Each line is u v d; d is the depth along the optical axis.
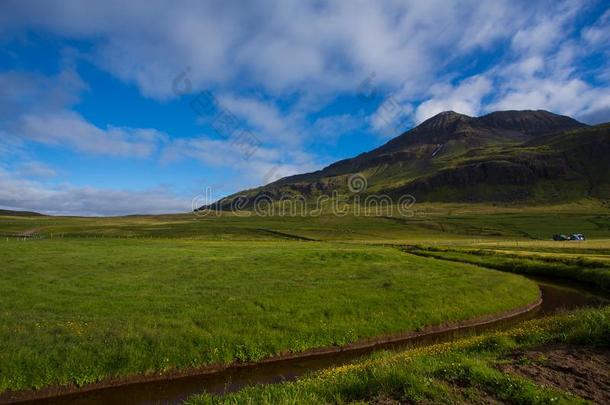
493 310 35.16
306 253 58.53
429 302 33.44
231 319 26.05
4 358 18.97
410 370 13.10
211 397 13.79
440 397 11.12
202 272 40.81
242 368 22.05
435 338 28.44
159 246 67.94
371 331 27.61
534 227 189.38
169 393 18.91
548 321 23.02
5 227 164.00
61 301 27.77
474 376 12.39
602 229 175.62
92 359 20.08
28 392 18.14
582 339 16.77
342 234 171.25
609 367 13.55
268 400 11.98
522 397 10.90
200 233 159.38
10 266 40.28
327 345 25.41
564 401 10.60
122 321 24.30
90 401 18.09
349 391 12.34
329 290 34.28
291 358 23.83
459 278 43.12
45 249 55.53
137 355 20.84
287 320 26.94
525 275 58.25
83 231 154.75
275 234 164.00
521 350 16.31
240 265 46.09
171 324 24.39
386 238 158.50
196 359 21.62
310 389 12.80
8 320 23.27
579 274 53.25
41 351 19.98
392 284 37.69
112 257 49.31
